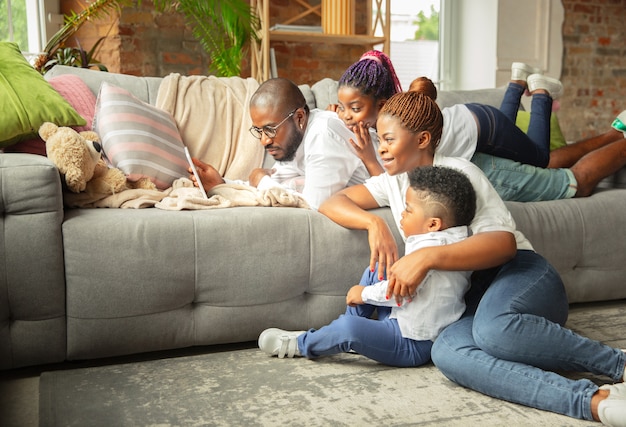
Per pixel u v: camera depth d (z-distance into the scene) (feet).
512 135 6.88
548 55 15.15
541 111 7.79
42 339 5.17
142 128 6.61
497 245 4.92
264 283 5.66
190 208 5.82
